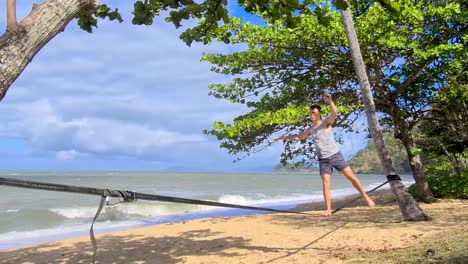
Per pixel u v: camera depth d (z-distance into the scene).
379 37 13.93
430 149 21.83
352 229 10.80
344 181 64.50
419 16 13.15
